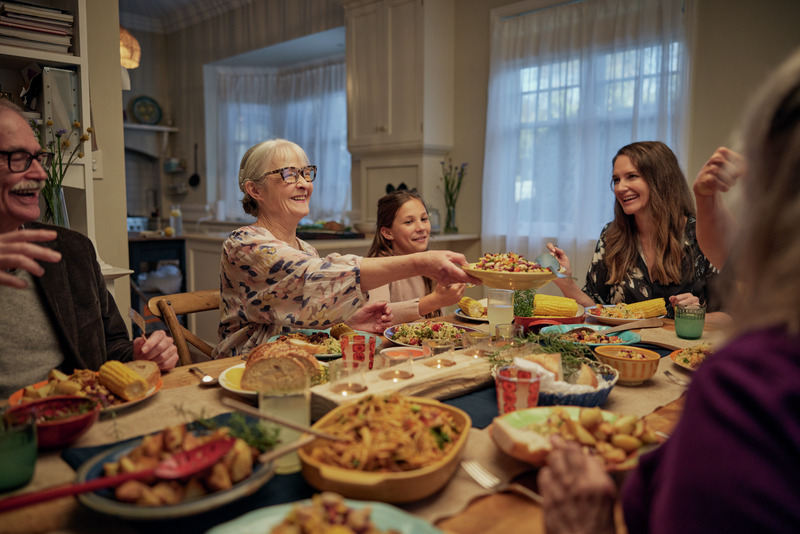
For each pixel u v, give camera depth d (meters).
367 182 4.93
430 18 4.29
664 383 1.19
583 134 3.70
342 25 4.96
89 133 2.61
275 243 1.58
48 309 1.38
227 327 1.76
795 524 0.39
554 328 1.53
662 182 2.21
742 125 0.49
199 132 6.75
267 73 6.70
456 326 1.69
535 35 3.93
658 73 3.37
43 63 2.53
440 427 0.78
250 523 0.59
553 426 0.81
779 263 0.43
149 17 6.80
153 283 5.77
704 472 0.42
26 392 0.97
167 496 0.64
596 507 0.55
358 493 0.67
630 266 2.32
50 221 2.45
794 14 2.94
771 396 0.42
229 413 0.98
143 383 1.03
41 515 0.67
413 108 4.39
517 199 4.13
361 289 1.46
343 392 0.97
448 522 0.67
